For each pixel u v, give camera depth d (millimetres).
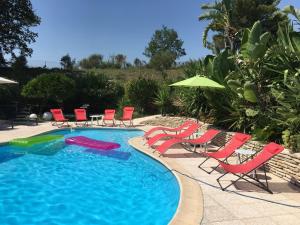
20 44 32844
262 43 10938
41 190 8406
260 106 11180
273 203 6762
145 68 56562
